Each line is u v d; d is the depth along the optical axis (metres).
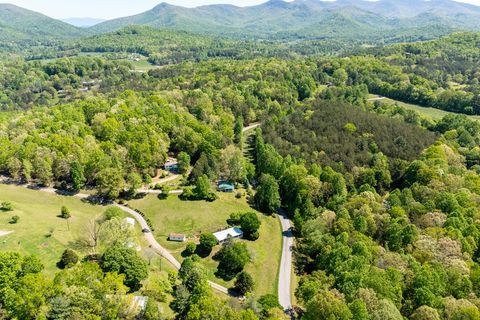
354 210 125.94
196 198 154.12
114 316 77.00
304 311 100.00
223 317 77.38
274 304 96.38
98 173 148.25
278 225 147.38
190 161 188.50
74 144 161.12
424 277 86.75
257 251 128.62
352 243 108.75
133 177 151.12
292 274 119.25
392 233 110.44
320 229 124.62
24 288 77.44
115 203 148.50
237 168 168.88
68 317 73.69
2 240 107.94
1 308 79.75
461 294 87.31
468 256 99.12
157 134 179.50
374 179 165.12
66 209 128.50
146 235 132.00
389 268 89.75
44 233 115.25
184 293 93.00
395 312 76.38
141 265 98.06
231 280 114.38
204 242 124.06
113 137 176.88
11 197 140.38
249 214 136.75
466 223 112.88
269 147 191.00
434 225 113.81
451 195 125.12
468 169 177.88
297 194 152.38
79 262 102.62
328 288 92.06
